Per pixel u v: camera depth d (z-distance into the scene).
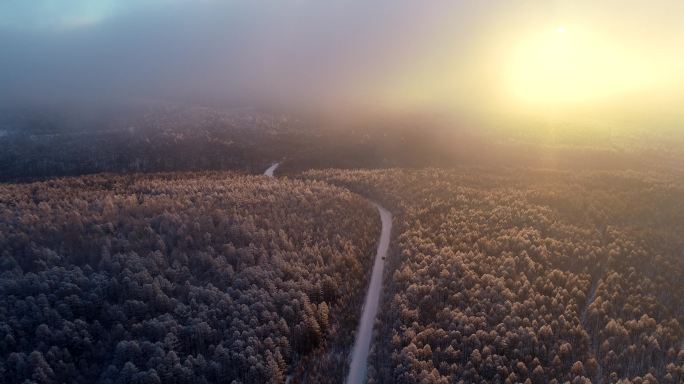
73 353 89.88
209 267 114.88
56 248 115.06
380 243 142.38
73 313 96.31
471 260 117.00
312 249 125.19
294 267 115.06
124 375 82.31
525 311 96.56
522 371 82.19
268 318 98.50
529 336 88.19
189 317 96.75
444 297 104.06
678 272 106.94
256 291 104.44
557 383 79.38
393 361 87.50
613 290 102.38
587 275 107.50
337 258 122.25
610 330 89.75
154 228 130.25
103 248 112.69
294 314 101.56
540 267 110.94
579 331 90.19
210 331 94.00
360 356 98.00
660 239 122.25
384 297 111.56
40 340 89.00
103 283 102.19
